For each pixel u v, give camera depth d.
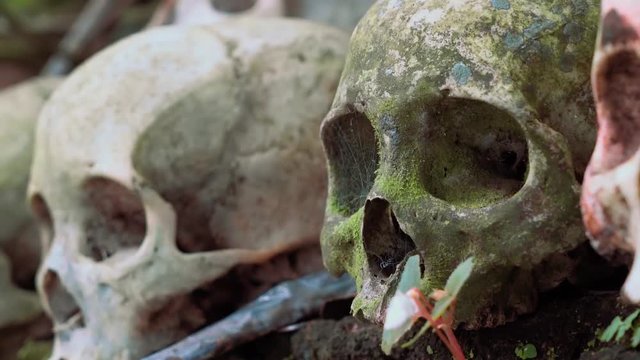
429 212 0.49
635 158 0.43
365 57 0.52
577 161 0.49
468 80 0.49
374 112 0.51
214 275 0.65
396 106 0.50
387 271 0.52
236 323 0.64
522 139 0.51
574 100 0.49
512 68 0.49
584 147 0.49
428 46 0.50
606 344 0.50
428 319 0.46
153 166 0.66
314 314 0.65
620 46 0.43
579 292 0.53
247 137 0.66
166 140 0.66
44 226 0.73
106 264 0.66
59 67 1.21
